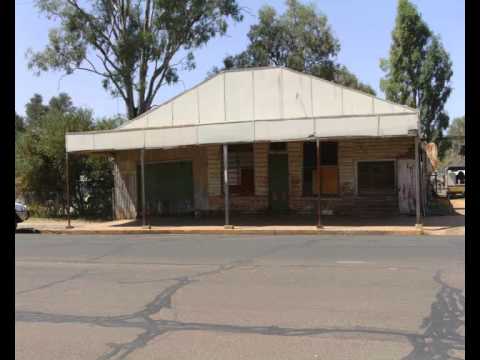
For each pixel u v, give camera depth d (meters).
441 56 38.72
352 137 17.72
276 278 9.16
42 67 31.58
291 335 5.96
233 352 5.46
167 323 6.59
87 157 26.22
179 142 19.45
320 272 9.61
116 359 5.38
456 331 5.96
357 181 21.02
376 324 6.28
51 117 27.81
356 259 11.07
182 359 5.30
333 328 6.16
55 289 8.81
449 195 35.12
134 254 12.88
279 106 20.67
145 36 31.23
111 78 32.44
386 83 39.97
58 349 5.73
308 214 21.53
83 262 11.73
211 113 21.38
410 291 7.89
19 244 15.63
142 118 22.00
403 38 39.06
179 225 20.09
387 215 20.67
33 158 26.78
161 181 23.59
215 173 22.66
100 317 6.96
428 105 38.97
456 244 13.31
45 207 27.14
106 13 32.00
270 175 22.06
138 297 8.04
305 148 21.66
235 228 18.38
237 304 7.40
